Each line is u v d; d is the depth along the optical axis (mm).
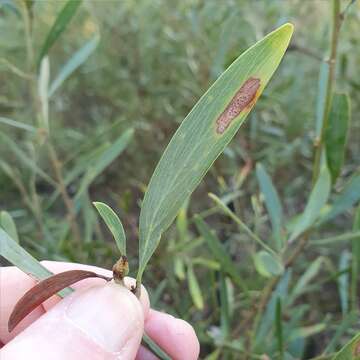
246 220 312
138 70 395
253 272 282
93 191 395
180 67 375
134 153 390
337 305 312
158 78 393
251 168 311
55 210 379
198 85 343
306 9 334
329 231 325
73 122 434
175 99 382
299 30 335
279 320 191
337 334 204
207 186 348
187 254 279
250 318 228
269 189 201
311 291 311
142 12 391
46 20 351
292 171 351
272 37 94
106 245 247
